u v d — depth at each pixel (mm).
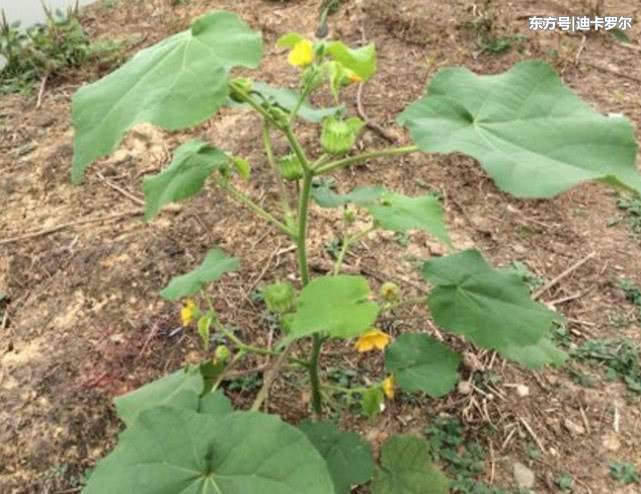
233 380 2230
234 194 1656
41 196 2984
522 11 4082
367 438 2105
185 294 1755
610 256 2705
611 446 2127
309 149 3039
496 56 3668
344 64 1430
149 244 2697
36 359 2387
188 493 1309
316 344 1816
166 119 1250
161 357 2340
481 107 1461
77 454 2133
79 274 2621
